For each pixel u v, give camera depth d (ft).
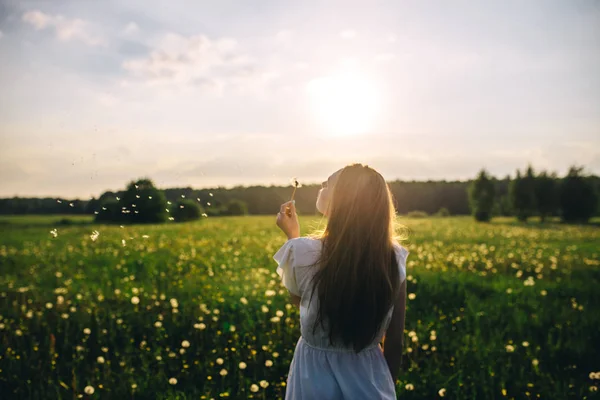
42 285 29.48
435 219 177.06
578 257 47.29
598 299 26.07
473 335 18.74
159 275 32.27
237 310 21.20
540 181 202.49
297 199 61.31
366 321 6.98
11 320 19.38
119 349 16.88
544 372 15.38
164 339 17.52
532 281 29.01
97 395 13.05
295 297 7.59
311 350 7.47
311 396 7.27
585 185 191.83
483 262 40.78
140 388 13.66
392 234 7.30
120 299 24.02
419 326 19.01
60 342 17.19
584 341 17.94
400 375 14.74
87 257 41.96
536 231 101.04
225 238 62.80
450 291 26.37
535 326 19.95
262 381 12.98
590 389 13.89
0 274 33.65
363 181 7.03
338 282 6.88
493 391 13.71
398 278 7.29
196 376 14.60
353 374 7.25
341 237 6.93
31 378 14.10
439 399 13.55
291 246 7.40
